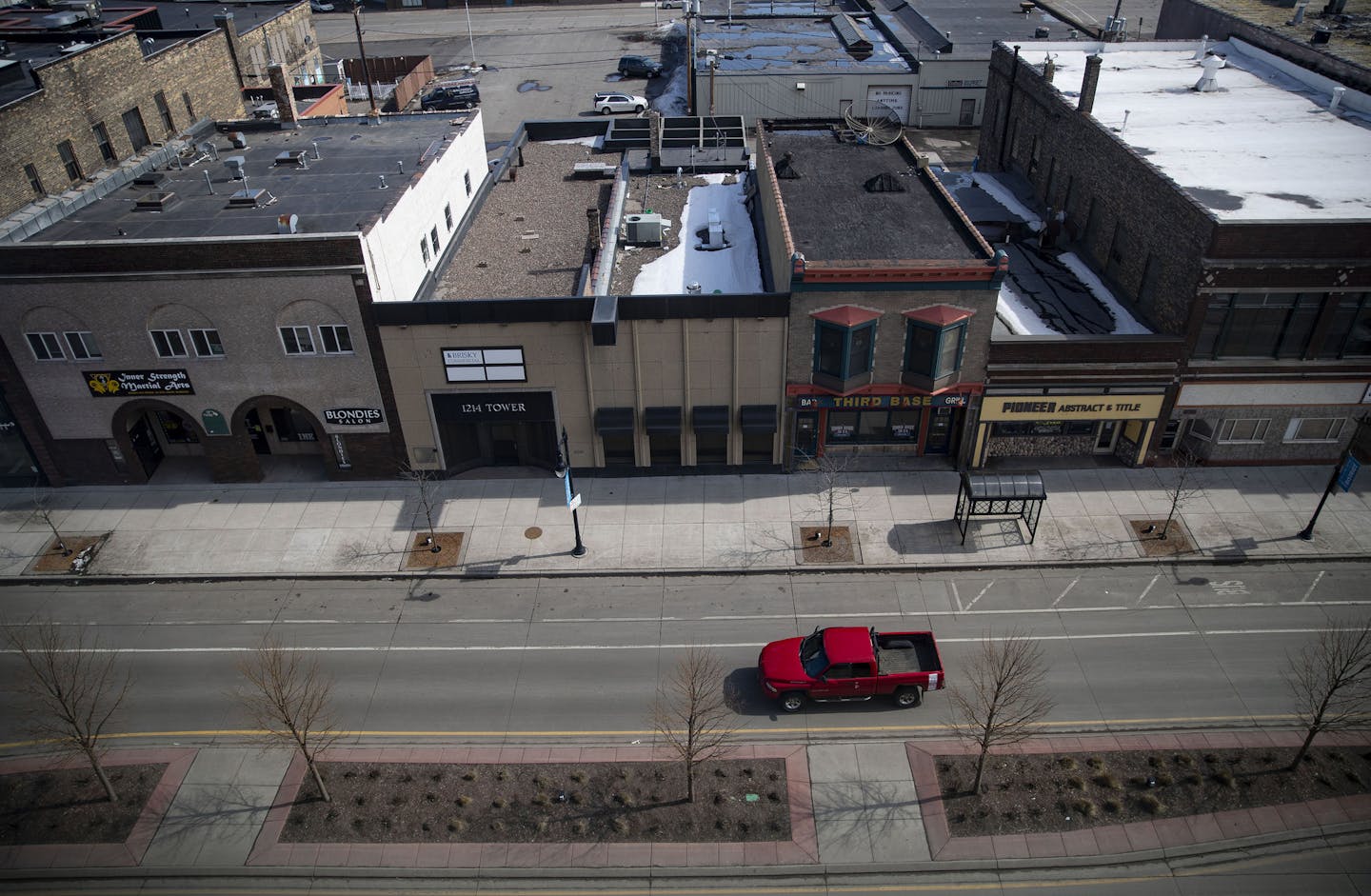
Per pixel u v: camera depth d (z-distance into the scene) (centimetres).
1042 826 2345
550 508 3506
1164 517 3353
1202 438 3578
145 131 4581
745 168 4838
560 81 8156
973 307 3219
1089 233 4072
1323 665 2752
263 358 3381
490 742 2605
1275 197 3256
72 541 3409
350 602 3125
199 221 3500
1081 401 3406
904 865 2273
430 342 3328
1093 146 3944
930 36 7200
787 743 2584
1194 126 3966
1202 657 2809
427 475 3681
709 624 2989
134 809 2452
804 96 6719
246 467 3672
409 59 8256
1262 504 3394
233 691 2797
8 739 2666
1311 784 2420
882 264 3166
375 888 2267
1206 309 3206
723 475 3656
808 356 3347
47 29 4897
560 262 3916
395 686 2797
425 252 3803
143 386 3447
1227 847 2291
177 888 2283
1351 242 3022
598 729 2633
